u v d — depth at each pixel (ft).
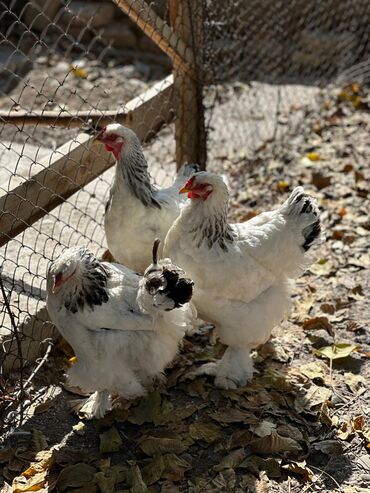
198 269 5.73
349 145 10.08
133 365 5.70
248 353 6.26
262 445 5.60
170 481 5.37
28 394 5.98
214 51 8.12
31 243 7.08
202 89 7.65
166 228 6.28
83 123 6.59
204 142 7.89
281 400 6.06
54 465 5.42
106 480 5.28
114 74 12.12
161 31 6.89
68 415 5.92
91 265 5.45
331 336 6.82
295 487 5.39
